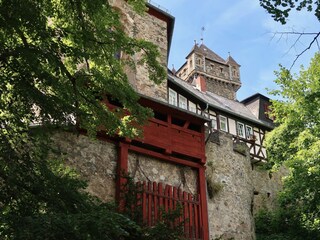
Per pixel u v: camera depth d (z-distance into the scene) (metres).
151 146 14.48
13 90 8.40
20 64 8.18
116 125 10.87
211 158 17.02
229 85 47.12
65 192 8.33
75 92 9.75
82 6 9.86
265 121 31.20
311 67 19.61
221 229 15.80
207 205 15.40
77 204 8.41
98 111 10.59
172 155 15.06
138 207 12.15
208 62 47.28
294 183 19.53
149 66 11.62
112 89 10.66
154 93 19.41
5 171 7.79
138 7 11.67
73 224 6.91
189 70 47.28
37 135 8.80
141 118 11.18
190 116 15.77
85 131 13.07
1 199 7.81
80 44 9.82
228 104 31.11
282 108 20.86
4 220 6.94
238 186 17.59
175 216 11.93
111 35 10.45
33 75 8.34
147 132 14.27
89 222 7.04
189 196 14.70
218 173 16.97
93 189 12.49
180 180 14.90
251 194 18.55
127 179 12.77
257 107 31.98
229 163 17.73
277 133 21.81
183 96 22.39
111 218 7.25
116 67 11.06
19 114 8.47
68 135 12.70
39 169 8.30
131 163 13.79
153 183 13.77
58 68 8.35
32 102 8.44
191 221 14.27
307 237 19.69
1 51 8.05
